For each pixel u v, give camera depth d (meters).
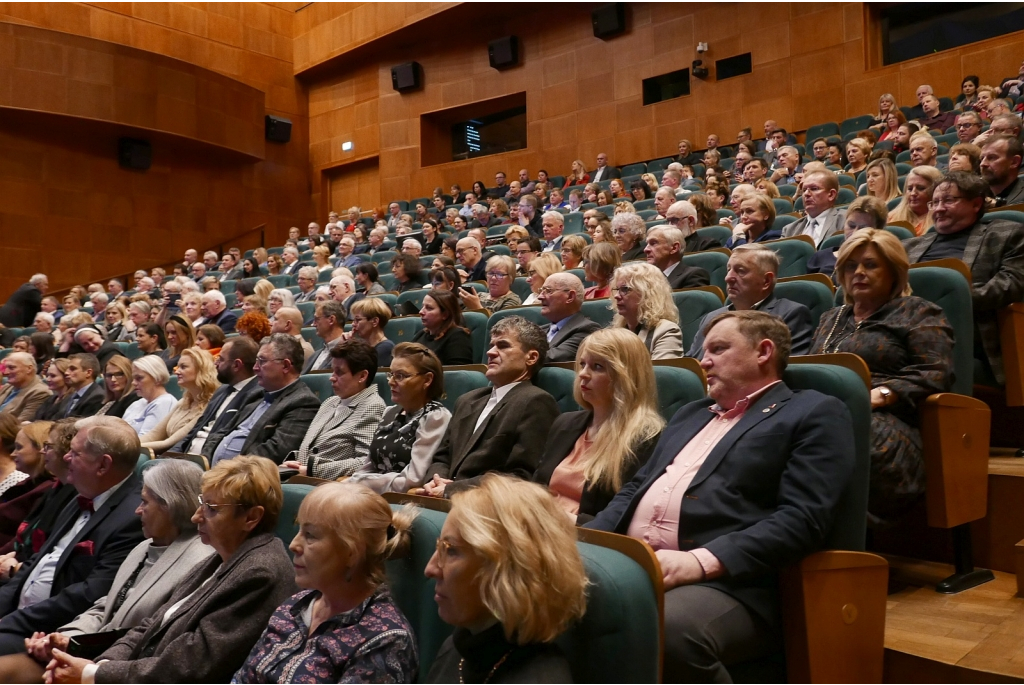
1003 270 1.14
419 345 1.16
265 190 5.73
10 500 1.32
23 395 2.21
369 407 1.27
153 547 0.96
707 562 0.65
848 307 1.02
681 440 0.78
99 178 4.90
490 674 0.53
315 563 0.65
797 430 0.71
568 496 0.87
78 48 4.52
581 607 0.53
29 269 4.61
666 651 0.62
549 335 1.40
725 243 1.94
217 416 1.57
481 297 2.05
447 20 5.15
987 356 1.14
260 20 5.79
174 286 3.02
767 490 0.71
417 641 0.66
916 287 1.06
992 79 3.42
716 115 4.23
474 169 5.19
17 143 4.60
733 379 0.77
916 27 3.80
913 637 0.75
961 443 0.91
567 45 4.84
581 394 0.91
